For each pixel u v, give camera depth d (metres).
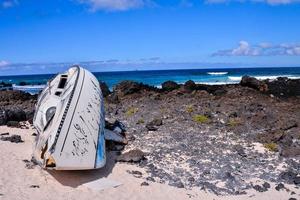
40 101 14.90
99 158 11.59
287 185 11.60
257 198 10.64
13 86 54.06
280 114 19.55
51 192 10.12
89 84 13.82
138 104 22.81
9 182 10.45
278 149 14.38
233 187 11.34
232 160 13.34
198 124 17.45
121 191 10.47
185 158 13.42
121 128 16.12
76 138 11.52
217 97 23.83
